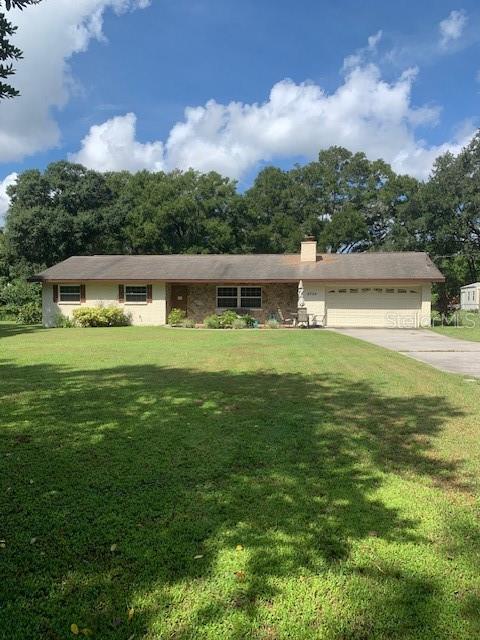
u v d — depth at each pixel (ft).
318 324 70.13
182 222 122.72
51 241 113.29
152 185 127.85
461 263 126.62
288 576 8.17
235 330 62.39
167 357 34.32
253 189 146.41
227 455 13.91
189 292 77.15
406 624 7.03
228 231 123.95
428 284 68.23
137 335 53.67
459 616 7.18
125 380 25.11
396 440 15.26
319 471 12.71
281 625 7.05
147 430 16.29
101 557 8.77
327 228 132.87
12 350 38.93
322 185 145.48
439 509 10.59
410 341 46.26
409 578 8.09
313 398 20.95
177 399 20.68
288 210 144.56
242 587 7.88
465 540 9.29
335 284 69.82
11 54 11.02
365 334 54.85
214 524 9.91
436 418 17.78
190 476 12.39
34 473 12.64
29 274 112.47
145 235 119.65
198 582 8.02
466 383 24.35
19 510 10.57
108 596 7.70
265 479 12.19
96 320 71.56
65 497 11.20
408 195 133.49
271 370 28.43
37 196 119.03
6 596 7.72
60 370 28.50
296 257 80.53
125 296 74.49
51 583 8.04
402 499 11.08
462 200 116.57
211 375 26.71
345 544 9.15
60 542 9.27
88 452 14.21
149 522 10.01
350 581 8.02
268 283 73.46
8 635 6.86
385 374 26.94
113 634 6.89
